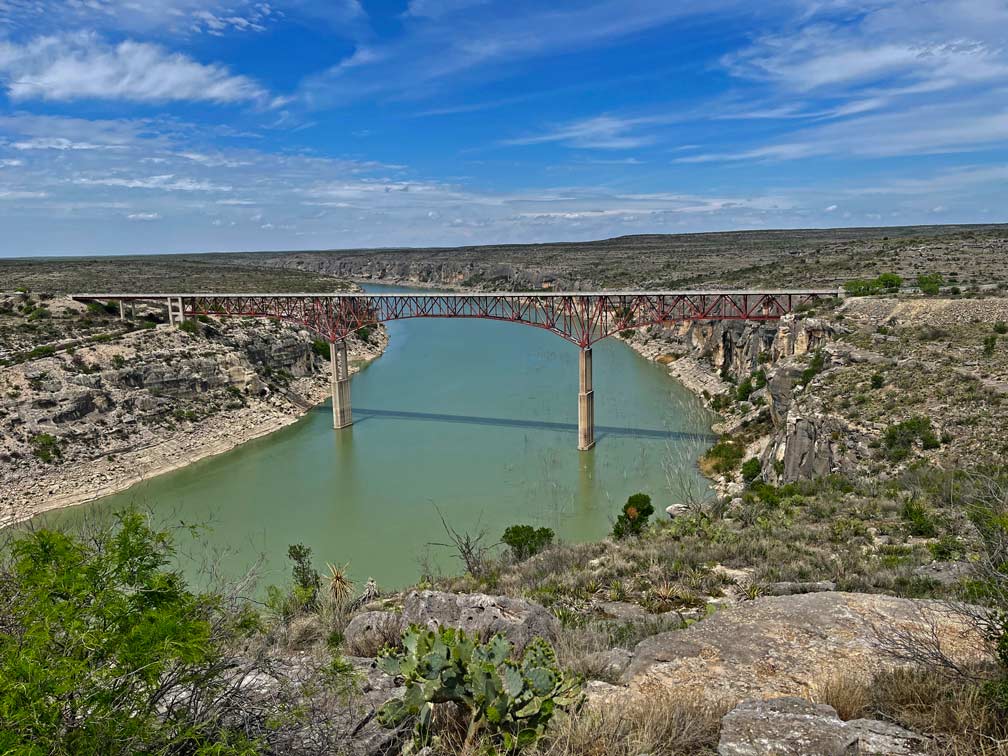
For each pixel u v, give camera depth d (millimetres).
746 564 17578
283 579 30875
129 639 4559
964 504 19953
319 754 5164
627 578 16859
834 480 30641
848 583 14141
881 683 6680
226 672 5832
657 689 7332
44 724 4000
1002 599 7426
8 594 4859
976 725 5316
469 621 9539
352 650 9664
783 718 5465
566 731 5375
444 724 5766
